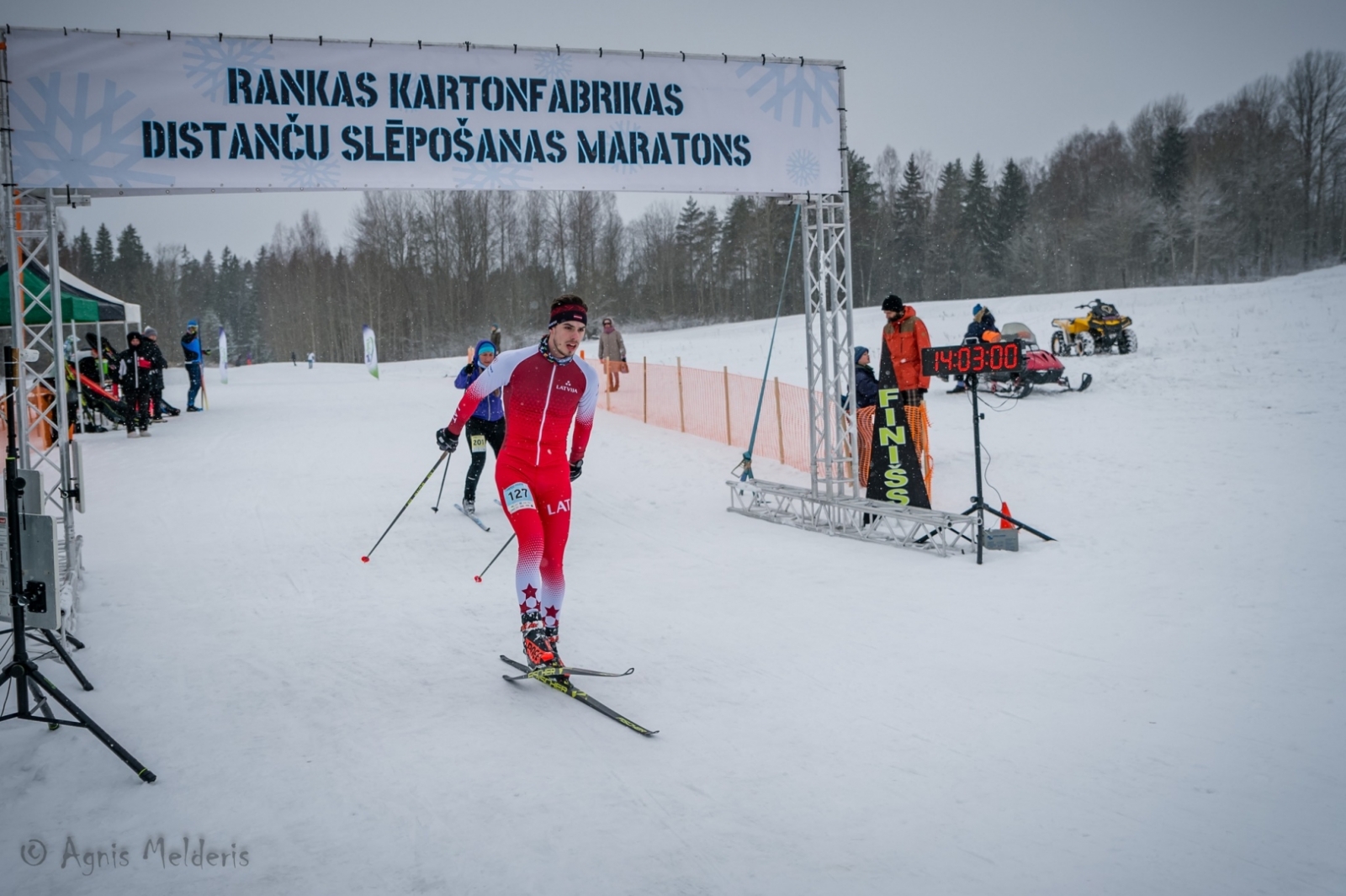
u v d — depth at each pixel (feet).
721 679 13.08
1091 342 61.77
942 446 35.42
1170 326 75.46
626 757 10.46
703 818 8.99
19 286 18.01
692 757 10.44
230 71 20.07
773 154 24.16
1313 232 224.12
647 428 44.75
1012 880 7.78
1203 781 9.54
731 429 41.42
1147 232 236.63
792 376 67.05
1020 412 42.50
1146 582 17.42
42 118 18.65
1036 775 9.78
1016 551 20.88
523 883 7.85
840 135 24.68
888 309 26.37
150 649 14.75
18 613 10.61
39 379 19.95
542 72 22.25
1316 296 85.92
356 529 25.13
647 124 23.09
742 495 27.37
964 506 25.98
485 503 28.84
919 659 13.75
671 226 261.03
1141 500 24.76
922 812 9.03
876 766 10.09
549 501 13.56
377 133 21.18
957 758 10.25
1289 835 8.42
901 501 23.98
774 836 8.61
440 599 17.98
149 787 9.83
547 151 22.41
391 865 8.19
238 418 51.65
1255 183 227.40
